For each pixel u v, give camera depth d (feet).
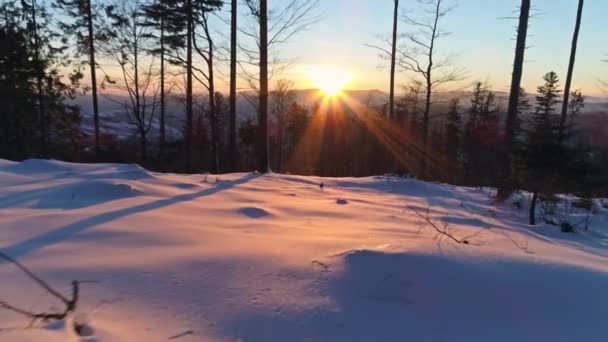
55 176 22.97
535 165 21.53
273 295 7.90
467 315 7.45
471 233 15.92
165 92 69.31
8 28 65.36
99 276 8.66
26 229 12.41
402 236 13.41
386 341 6.72
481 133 89.30
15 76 65.00
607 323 7.24
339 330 6.93
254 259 9.73
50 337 5.86
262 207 18.40
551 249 14.16
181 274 8.83
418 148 64.69
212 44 46.96
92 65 63.93
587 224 21.80
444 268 8.65
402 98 66.49
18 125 68.28
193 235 12.27
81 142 74.08
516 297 7.89
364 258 9.20
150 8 53.62
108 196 18.17
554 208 23.91
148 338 6.32
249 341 6.50
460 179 55.83
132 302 7.53
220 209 17.24
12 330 6.07
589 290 8.15
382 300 7.82
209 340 6.42
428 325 7.17
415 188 30.71
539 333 7.03
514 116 29.53
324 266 9.16
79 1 61.67
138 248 10.74
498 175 28.76
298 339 6.63
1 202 16.30
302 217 17.44
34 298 7.48
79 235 11.81
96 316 6.88
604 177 22.72
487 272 8.59
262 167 35.53
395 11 52.42
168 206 16.96
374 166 79.51
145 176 24.49
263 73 35.14
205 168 66.08
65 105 73.97
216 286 8.27
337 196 25.21
